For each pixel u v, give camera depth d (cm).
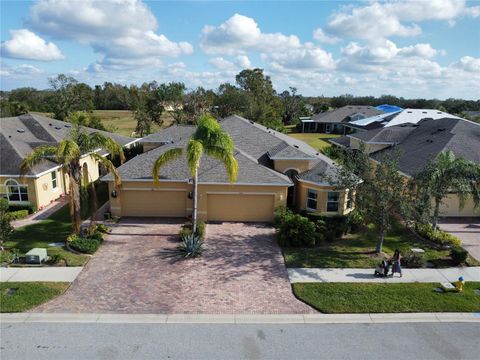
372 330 1356
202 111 7112
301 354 1227
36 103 9675
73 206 1998
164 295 1573
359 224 2317
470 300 1540
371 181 1888
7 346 1247
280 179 2427
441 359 1212
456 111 12356
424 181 2062
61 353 1216
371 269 1822
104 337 1299
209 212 2489
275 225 2358
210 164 2566
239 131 3372
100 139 2003
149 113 7400
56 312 1440
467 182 2052
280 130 6719
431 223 2206
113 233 2241
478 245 2119
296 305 1512
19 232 2248
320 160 2772
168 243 2111
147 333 1324
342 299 1544
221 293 1595
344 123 7069
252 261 1903
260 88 10012
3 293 1559
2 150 2738
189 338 1301
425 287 1645
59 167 2873
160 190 2488
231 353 1227
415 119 5288
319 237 2111
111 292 1590
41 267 1798
